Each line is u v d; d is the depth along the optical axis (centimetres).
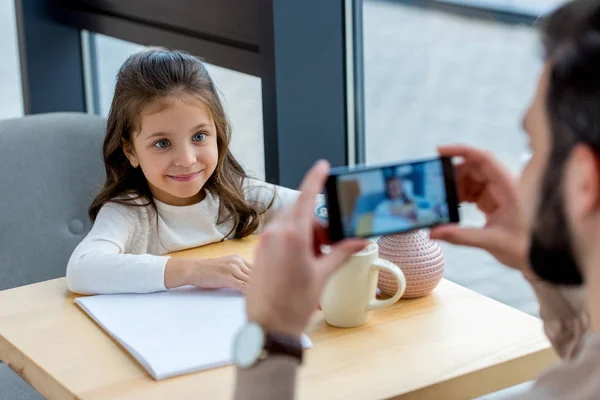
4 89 303
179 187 156
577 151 64
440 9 190
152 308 129
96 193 184
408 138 203
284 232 77
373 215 99
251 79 212
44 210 179
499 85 183
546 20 70
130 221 158
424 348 116
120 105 157
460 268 197
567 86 65
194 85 155
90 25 272
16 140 179
